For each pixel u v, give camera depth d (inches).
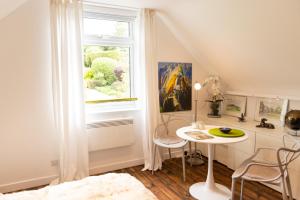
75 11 103.7
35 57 102.2
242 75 129.8
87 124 114.0
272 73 110.8
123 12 121.3
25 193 59.0
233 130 101.1
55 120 104.6
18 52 99.0
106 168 124.3
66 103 104.4
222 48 120.9
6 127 100.0
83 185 61.9
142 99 127.3
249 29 96.5
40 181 108.3
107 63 123.9
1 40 95.6
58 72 102.3
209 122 138.9
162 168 129.3
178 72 140.9
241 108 139.1
